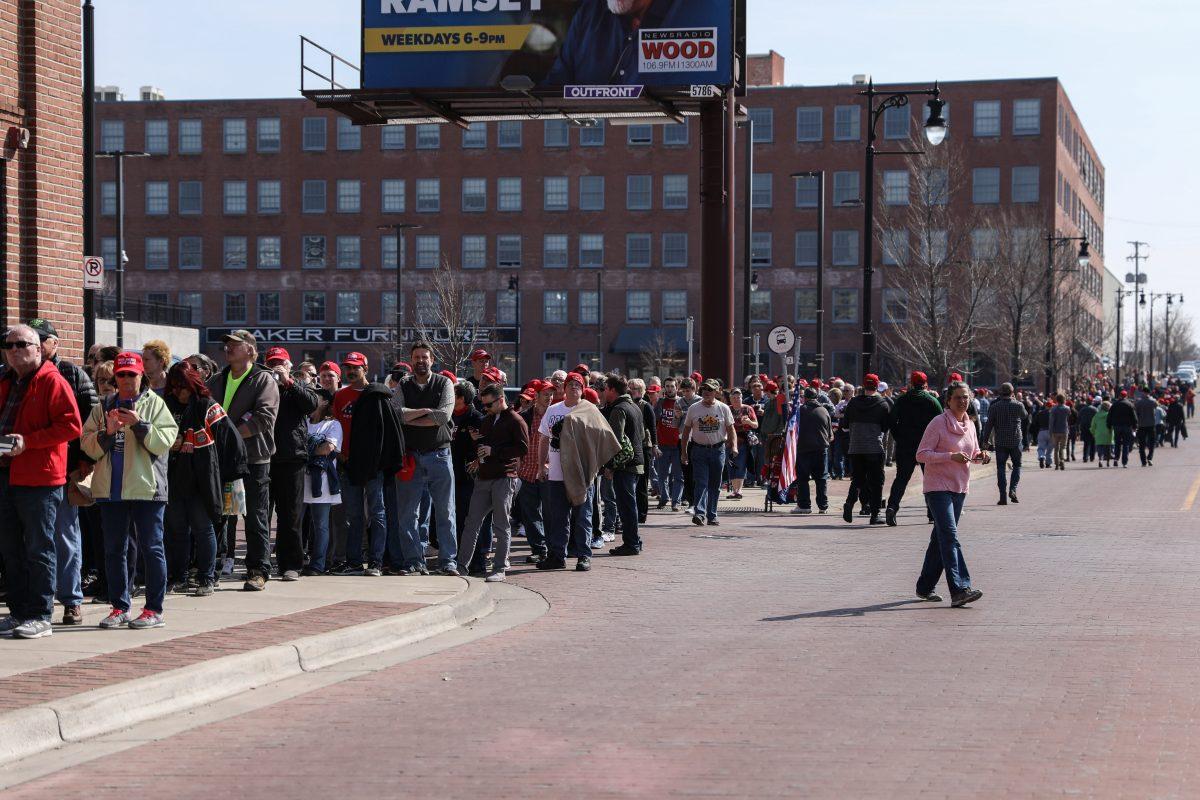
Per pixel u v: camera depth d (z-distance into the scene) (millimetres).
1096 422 44625
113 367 12469
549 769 7453
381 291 94312
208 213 95375
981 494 30688
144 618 11562
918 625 12320
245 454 13422
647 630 12297
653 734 8242
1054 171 89312
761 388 29781
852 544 19547
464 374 87625
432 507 17609
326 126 94625
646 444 22141
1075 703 8977
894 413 22531
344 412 15555
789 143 90750
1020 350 71750
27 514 10977
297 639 10883
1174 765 7398
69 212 17062
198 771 7590
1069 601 13680
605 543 19531
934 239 57031
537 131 93125
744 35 27531
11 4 16109
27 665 9773
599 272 89312
